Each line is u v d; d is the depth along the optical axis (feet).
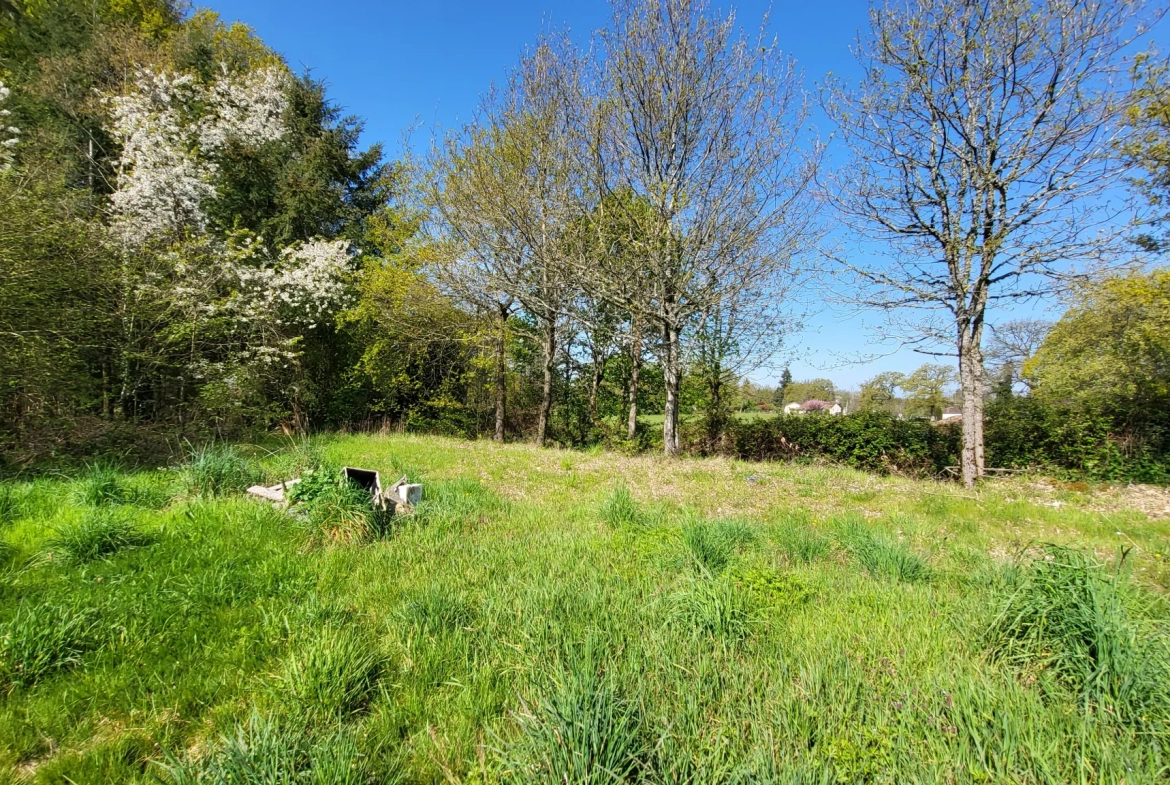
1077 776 6.74
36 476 22.47
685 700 8.20
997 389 57.57
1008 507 25.82
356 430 58.59
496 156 45.09
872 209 37.73
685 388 63.00
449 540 16.63
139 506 18.19
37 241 26.71
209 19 70.69
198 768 6.81
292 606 11.34
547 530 18.48
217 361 41.73
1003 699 8.11
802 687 8.64
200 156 48.62
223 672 9.12
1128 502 28.17
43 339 26.45
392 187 62.18
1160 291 33.63
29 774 7.07
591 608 11.55
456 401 63.31
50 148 39.34
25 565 12.74
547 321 51.93
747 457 49.70
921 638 10.63
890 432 43.83
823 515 23.25
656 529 17.85
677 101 38.40
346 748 7.01
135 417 32.27
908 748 7.18
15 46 54.29
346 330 54.75
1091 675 8.48
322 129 62.39
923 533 20.35
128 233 35.96
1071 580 9.92
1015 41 31.76
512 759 6.83
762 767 6.55
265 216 55.06
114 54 50.14
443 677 9.19
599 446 56.24
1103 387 38.42
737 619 10.71
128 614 10.56
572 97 41.68
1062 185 32.30
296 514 17.11
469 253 47.96
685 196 38.81
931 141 35.42
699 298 40.37
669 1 38.01
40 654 8.86
